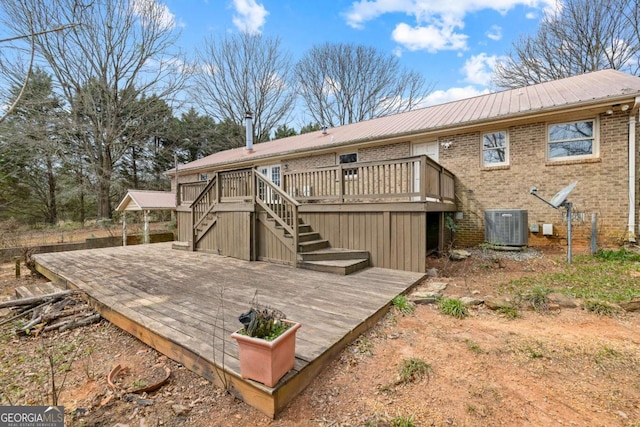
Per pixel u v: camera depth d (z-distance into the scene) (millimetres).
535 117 6785
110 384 2334
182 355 2559
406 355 2676
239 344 2010
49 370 2678
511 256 6355
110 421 1950
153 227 17266
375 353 2723
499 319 3426
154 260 6805
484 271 5516
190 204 8992
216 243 7711
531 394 2129
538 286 4234
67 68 16641
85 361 2832
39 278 6965
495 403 2041
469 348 2779
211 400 2133
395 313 3598
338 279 4863
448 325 3297
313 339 2611
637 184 6059
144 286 4488
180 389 2279
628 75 7543
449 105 10570
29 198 19734
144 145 21375
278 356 1950
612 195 6254
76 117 17359
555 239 6816
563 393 2133
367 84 23984
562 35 15219
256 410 1998
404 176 8484
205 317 3182
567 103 6262
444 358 2621
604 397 2082
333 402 2078
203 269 5746
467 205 7945
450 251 6855
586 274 4801
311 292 4113
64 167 18828
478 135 7785
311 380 2264
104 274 5348
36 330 3459
